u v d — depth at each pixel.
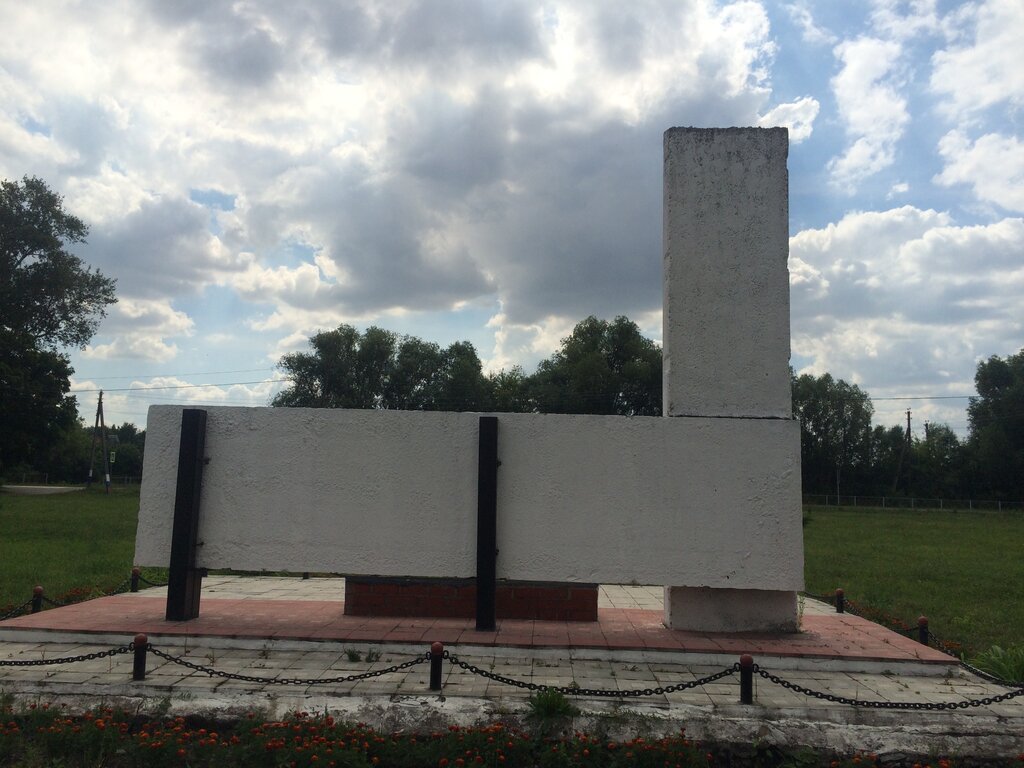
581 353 42.94
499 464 7.86
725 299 8.18
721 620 7.97
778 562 7.64
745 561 7.65
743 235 8.23
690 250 8.25
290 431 8.04
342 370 47.59
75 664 6.84
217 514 8.04
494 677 5.93
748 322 8.15
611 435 7.81
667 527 7.71
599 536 7.74
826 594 13.58
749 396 8.07
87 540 20.55
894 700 6.23
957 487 57.66
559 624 8.31
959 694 6.41
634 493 7.76
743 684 5.90
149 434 8.18
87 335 44.22
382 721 5.74
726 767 5.55
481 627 7.72
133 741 5.31
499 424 7.89
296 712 5.75
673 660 7.15
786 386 8.08
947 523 38.69
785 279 8.18
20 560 15.74
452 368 48.78
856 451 61.41
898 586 15.11
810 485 62.16
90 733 5.37
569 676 6.69
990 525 37.28
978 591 14.66
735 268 8.21
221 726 5.80
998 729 5.68
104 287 43.72
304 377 48.22
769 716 5.77
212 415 8.13
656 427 7.80
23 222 40.53
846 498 58.88
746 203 8.26
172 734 5.39
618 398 42.72
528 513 7.81
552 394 42.88
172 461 8.14
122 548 18.47
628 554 7.71
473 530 7.84
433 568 7.84
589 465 7.80
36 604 8.88
